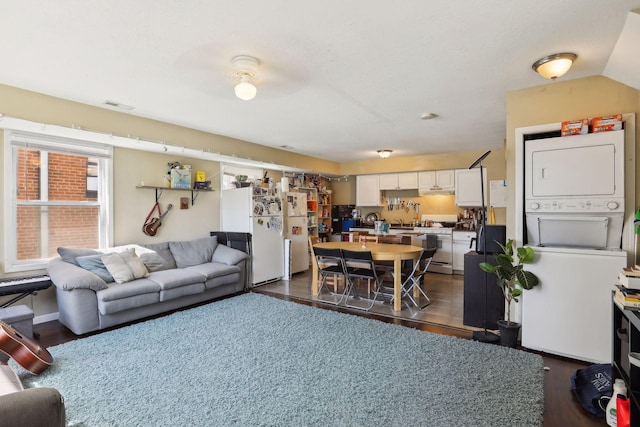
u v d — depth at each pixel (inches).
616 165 100.3
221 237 206.7
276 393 84.1
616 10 73.5
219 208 216.1
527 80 114.5
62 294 129.9
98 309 127.0
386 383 88.8
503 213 242.7
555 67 96.7
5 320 104.9
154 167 180.4
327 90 124.1
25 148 135.9
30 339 100.7
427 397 82.1
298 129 184.1
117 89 122.3
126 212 167.9
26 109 122.6
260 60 98.9
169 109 146.6
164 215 184.9
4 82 115.6
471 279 135.0
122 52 93.6
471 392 84.4
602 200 102.1
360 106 143.6
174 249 181.5
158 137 164.7
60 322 138.1
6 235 130.1
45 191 142.9
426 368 97.2
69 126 133.3
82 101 135.3
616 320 78.4
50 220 144.9
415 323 139.2
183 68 104.1
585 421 75.0
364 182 308.5
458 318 145.4
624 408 68.3
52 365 98.7
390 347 112.0
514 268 110.6
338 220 319.6
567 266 105.6
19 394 41.0
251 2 70.6
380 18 77.0
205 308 155.8
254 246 201.9
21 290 120.2
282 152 247.0
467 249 246.4
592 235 105.9
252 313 148.3
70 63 100.5
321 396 82.7
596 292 101.3
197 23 78.9
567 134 108.7
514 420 73.1
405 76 111.3
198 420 73.2
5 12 73.4
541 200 111.8
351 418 73.9
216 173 214.2
